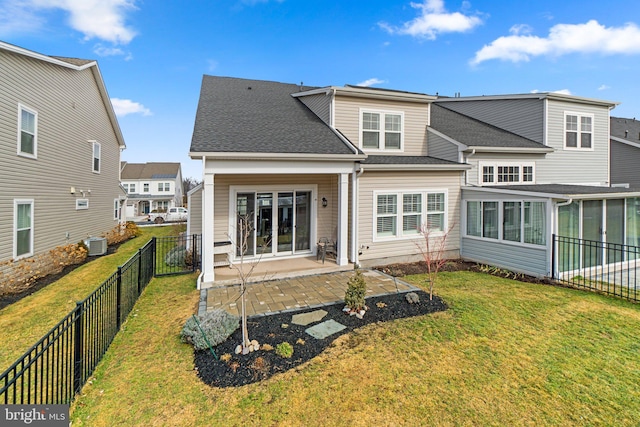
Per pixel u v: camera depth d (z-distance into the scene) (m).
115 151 18.45
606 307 6.23
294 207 10.48
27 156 9.45
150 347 4.84
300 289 7.42
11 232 8.70
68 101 12.20
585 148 14.47
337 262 9.57
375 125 11.63
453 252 10.77
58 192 11.41
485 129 14.28
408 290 7.19
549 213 8.23
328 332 5.16
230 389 3.79
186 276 8.99
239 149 7.98
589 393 3.66
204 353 4.55
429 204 10.41
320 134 10.20
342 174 9.26
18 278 8.57
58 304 6.96
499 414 3.35
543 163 13.44
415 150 12.32
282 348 4.57
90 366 4.14
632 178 17.73
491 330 5.22
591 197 8.23
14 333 5.57
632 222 9.38
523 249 8.88
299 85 15.23
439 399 3.59
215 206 9.59
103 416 3.38
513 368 4.16
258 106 11.82
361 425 3.22
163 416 3.38
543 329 5.27
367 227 9.65
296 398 3.63
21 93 9.19
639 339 4.91
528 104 14.02
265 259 10.15
